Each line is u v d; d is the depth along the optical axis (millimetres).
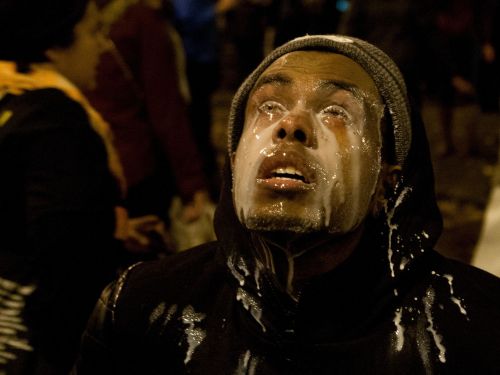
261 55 8320
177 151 2996
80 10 1816
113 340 1308
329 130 1143
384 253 1189
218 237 1245
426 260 1211
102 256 1713
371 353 1140
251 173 1110
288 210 1077
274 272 1150
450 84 6824
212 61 5102
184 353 1228
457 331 1144
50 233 1621
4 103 1702
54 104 1688
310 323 1155
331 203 1103
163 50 2943
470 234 4676
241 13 8148
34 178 1646
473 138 7152
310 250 1130
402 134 1215
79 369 1370
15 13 1724
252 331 1180
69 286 1651
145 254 2297
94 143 1716
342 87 1167
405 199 1218
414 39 5273
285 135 1117
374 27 5285
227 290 1242
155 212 3037
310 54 1210
